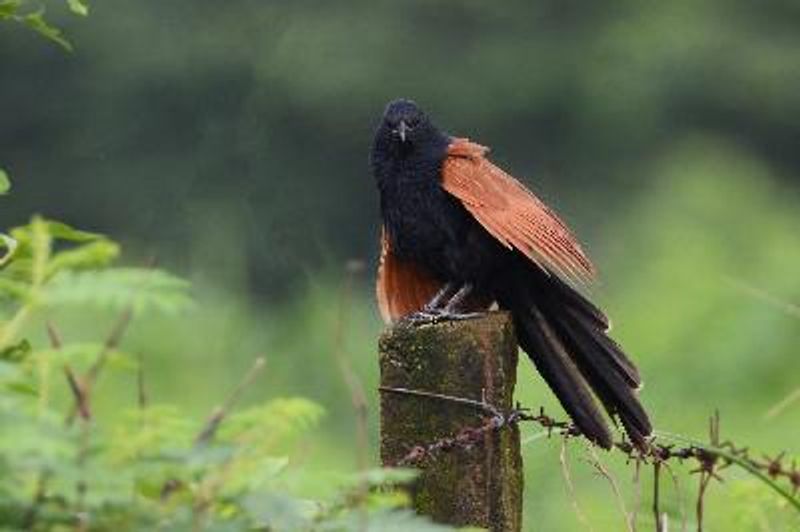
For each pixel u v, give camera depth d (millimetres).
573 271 7426
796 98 39250
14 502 3795
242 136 36500
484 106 39719
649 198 31469
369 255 37281
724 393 11914
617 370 7258
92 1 37188
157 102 36406
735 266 16016
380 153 8484
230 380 12805
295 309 18562
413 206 8258
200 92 36844
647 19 40375
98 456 3766
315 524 4043
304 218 33844
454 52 39719
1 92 36906
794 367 12008
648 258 19906
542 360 7465
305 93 37500
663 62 39344
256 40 37344
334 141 37688
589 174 39688
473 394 5910
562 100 39812
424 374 5941
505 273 7906
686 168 34375
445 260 8242
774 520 6438
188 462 3771
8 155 36812
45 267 3896
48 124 36781
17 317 3973
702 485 5832
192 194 34594
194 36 36875
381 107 38438
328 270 28859
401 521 4016
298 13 38500
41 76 36875
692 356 12211
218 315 14266
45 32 5168
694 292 13141
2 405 3760
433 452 5879
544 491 9211
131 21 37219
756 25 40344
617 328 13328
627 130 39625
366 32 38906
